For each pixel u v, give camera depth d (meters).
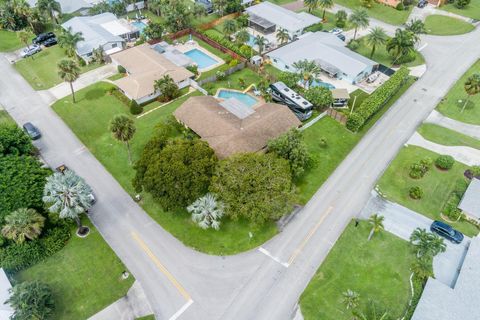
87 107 76.06
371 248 51.56
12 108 75.44
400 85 83.12
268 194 50.25
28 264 48.59
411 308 44.38
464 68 91.50
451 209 56.34
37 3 95.44
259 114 70.06
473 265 47.78
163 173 51.16
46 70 87.06
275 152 58.81
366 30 107.81
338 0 125.88
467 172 63.22
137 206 56.75
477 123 74.69
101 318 44.03
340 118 73.50
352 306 44.41
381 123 73.94
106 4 109.31
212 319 44.09
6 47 95.75
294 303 45.59
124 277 47.84
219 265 49.50
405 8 120.50
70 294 46.12
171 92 77.38
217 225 49.28
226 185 50.91
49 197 46.88
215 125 66.06
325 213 56.19
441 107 78.50
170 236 52.81
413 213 56.62
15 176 52.84
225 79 85.88
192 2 120.31
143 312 44.66
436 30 108.06
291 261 49.97
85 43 90.94
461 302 43.53
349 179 61.78
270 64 92.31
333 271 48.78
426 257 47.59
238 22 105.38
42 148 66.38
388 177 62.31
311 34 98.44
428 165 62.62
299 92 81.00
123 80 79.00
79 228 53.03
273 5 110.94
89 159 64.50
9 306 42.09
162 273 48.47
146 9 117.12
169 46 93.81
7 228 47.19
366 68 85.81
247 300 45.84
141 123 72.19
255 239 52.44
